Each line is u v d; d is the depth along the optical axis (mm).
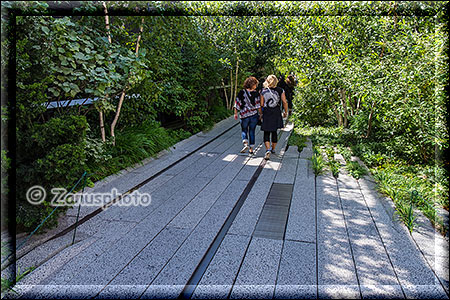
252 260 2410
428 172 4148
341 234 2803
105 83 3945
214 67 8273
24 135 2703
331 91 6871
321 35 6332
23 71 2758
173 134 6922
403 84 4535
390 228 2916
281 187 4031
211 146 6438
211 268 2311
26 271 2271
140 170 4723
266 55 11250
